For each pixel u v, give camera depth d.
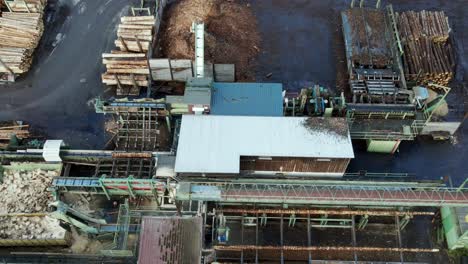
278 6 55.56
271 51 51.94
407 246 40.06
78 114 47.41
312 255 39.03
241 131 39.91
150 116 43.62
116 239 38.12
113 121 46.62
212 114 42.44
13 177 42.38
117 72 48.16
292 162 39.34
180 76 48.66
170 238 34.69
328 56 51.56
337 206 38.84
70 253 39.22
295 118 40.81
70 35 53.09
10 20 51.72
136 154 41.47
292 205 39.00
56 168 42.66
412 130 43.59
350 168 44.00
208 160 38.22
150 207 41.56
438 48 51.03
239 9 54.38
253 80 49.66
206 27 51.22
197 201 39.25
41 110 47.66
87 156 41.94
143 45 48.91
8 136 44.56
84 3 55.78
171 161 39.72
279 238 40.09
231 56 50.19
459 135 46.16
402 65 49.19
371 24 51.50
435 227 40.88
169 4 55.38
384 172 43.78
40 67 50.62
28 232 39.44
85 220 38.47
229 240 39.88
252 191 37.28
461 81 50.03
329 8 55.47
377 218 40.59
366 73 47.69
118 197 42.19
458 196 37.12
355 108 43.84
